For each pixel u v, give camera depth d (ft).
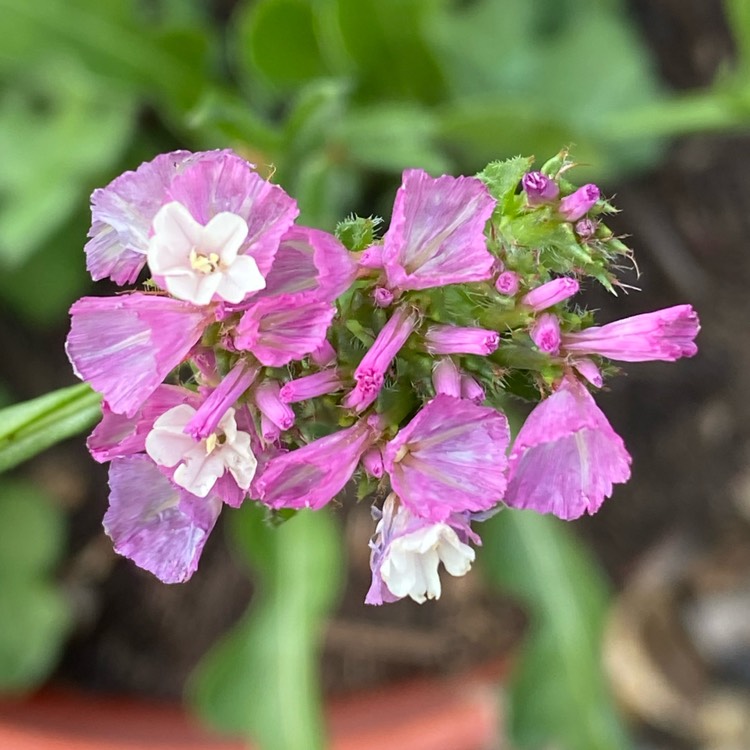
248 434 0.59
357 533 1.07
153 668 1.06
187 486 0.58
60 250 1.04
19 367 1.10
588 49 1.06
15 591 1.02
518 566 0.95
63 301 1.05
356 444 0.59
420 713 0.98
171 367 0.58
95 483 1.09
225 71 1.10
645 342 0.59
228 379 0.59
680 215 1.11
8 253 0.98
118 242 0.59
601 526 1.11
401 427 0.59
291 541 0.91
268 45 0.88
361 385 0.58
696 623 1.11
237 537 0.92
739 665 1.11
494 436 0.58
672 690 1.10
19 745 0.95
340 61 0.90
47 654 1.00
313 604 0.90
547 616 0.94
